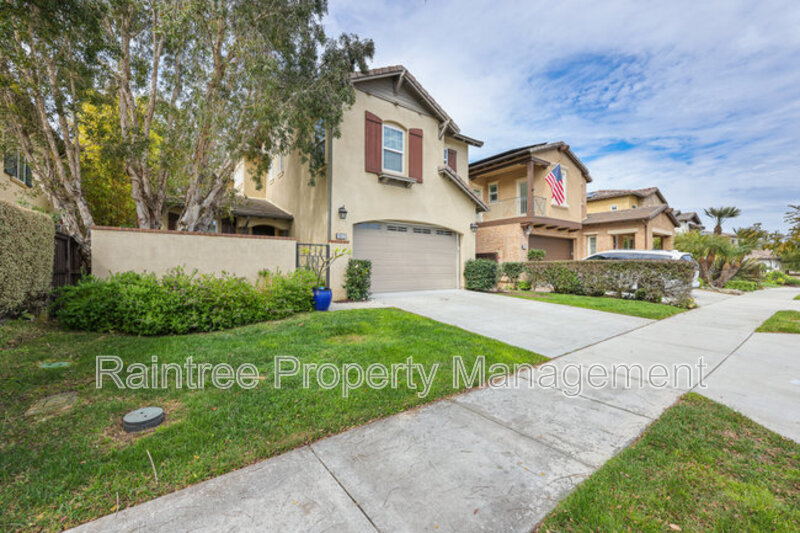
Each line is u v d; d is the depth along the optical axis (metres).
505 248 16.44
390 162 11.35
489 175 18.72
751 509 1.91
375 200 10.74
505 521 1.84
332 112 8.18
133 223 10.09
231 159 8.14
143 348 4.71
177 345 4.89
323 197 10.27
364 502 1.96
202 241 7.39
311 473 2.23
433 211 12.31
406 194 11.51
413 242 12.22
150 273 6.73
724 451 2.52
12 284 4.57
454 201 13.05
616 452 2.53
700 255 17.03
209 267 7.45
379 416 3.06
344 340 5.47
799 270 27.67
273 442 2.57
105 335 5.42
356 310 8.08
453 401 3.43
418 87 11.47
